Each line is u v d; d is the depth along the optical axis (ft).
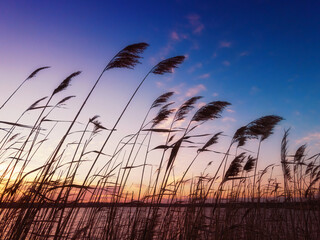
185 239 15.20
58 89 14.78
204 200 14.56
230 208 17.65
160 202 14.23
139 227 14.98
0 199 11.17
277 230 18.58
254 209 19.10
